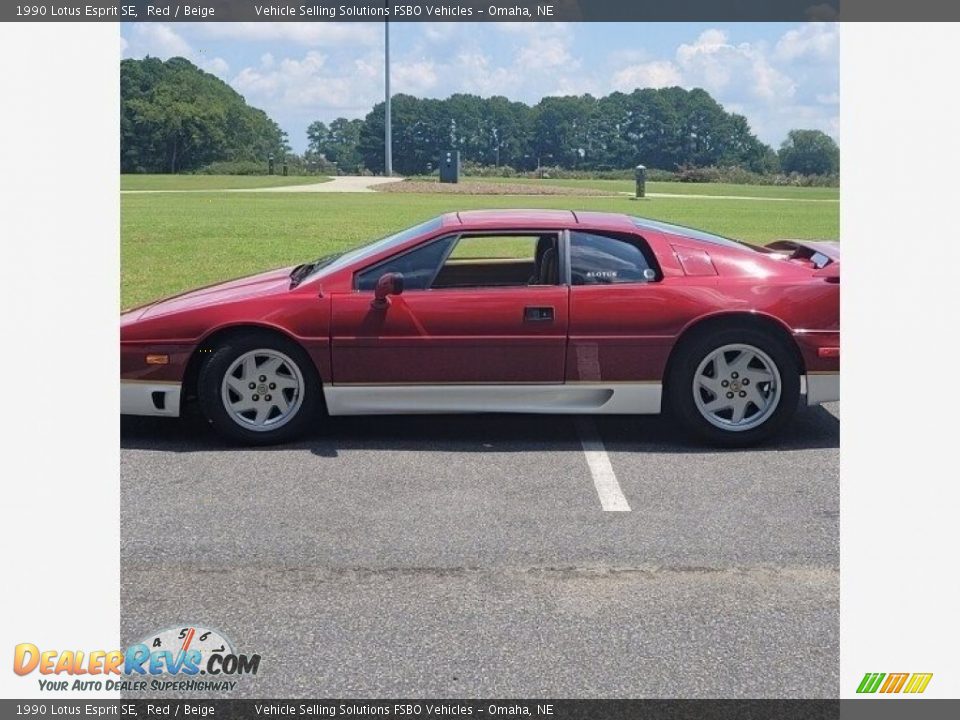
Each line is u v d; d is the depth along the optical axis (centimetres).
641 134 9419
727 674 356
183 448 610
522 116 9819
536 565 441
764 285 611
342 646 374
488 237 627
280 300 607
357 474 561
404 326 604
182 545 461
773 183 5384
